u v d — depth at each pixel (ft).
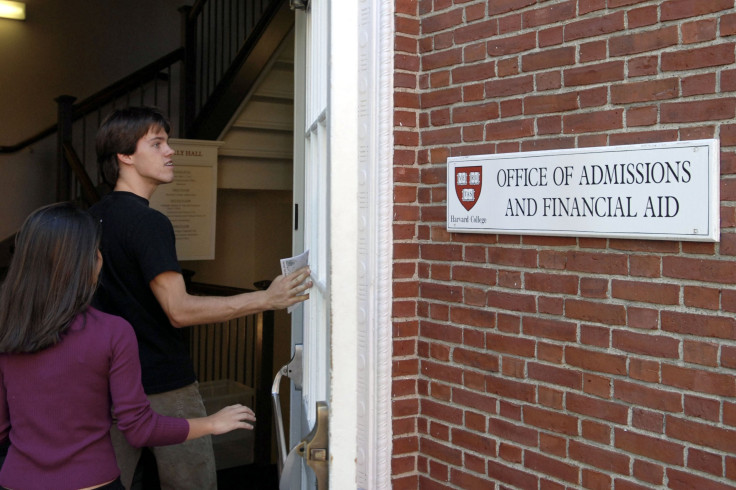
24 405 5.10
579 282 5.33
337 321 5.28
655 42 4.83
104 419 5.38
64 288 5.11
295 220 9.20
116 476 5.45
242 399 16.56
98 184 19.44
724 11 4.47
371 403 6.34
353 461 5.41
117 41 24.34
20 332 4.97
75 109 20.02
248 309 6.65
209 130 19.04
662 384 4.84
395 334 6.55
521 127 5.72
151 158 7.80
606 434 5.19
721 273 4.50
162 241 7.28
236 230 22.29
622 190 4.94
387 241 6.34
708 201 4.46
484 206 5.94
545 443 5.61
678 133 4.70
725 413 4.51
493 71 5.93
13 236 20.99
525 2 5.67
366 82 6.23
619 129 5.04
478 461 6.15
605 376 5.18
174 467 8.16
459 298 6.26
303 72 8.98
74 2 23.43
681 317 4.72
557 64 5.45
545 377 5.59
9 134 22.30
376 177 6.27
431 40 6.42
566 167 5.29
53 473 5.07
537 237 5.63
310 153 7.73
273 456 17.90
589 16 5.24
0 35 22.15
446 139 6.33
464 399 6.24
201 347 19.12
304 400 7.49
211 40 23.63
